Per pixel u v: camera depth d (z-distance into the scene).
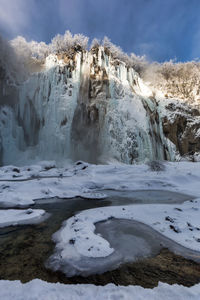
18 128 24.77
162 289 2.19
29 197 8.41
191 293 2.10
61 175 15.47
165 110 32.59
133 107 29.31
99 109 27.31
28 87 26.33
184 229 4.34
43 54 36.22
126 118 28.11
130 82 33.53
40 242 3.89
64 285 2.34
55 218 5.58
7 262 3.10
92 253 3.32
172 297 2.04
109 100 28.22
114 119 27.19
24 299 1.98
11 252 3.46
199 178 12.70
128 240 3.94
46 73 26.81
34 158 23.33
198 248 3.46
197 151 31.23
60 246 3.65
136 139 27.08
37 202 7.80
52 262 3.09
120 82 30.64
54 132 24.42
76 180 12.57
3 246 3.71
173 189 10.60
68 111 25.78
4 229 4.65
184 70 41.59
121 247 3.62
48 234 4.34
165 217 5.24
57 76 26.62
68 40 33.22
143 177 13.42
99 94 28.02
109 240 3.94
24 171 16.86
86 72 28.88
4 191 9.06
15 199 7.70
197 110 35.06
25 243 3.85
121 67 32.84
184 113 33.16
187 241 3.75
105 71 29.92
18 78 26.98
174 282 2.55
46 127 24.80
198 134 31.70
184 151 31.22
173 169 16.00
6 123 23.28
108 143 25.98
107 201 7.98
